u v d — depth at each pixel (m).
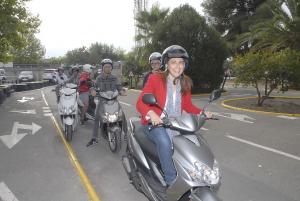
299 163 7.21
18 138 9.60
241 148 8.42
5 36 20.95
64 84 10.58
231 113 14.71
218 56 26.16
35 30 22.80
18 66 61.50
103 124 8.02
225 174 6.51
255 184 6.00
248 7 46.44
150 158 4.62
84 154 7.85
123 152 7.91
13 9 20.44
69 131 8.98
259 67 16.16
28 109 16.19
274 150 8.23
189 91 4.47
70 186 5.88
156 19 35.59
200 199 3.61
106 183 6.01
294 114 14.06
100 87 8.21
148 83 4.41
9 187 5.87
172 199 4.03
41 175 6.45
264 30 26.28
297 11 25.34
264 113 14.70
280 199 5.38
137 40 35.88
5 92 21.72
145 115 4.25
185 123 4.00
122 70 38.66
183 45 25.11
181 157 3.87
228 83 41.09
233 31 46.16
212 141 9.17
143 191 4.70
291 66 15.97
